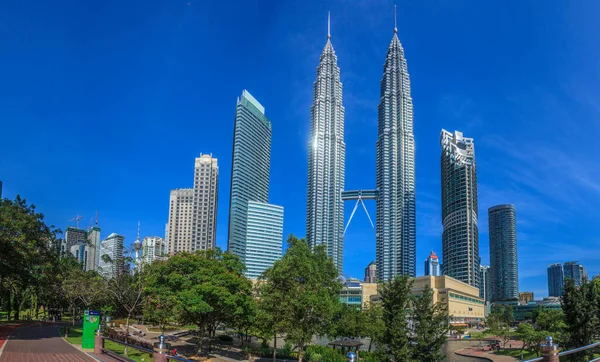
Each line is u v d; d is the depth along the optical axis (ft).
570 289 140.87
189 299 136.15
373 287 533.96
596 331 136.77
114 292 178.91
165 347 48.57
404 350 139.23
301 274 129.90
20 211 160.15
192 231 644.69
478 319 588.09
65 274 246.47
